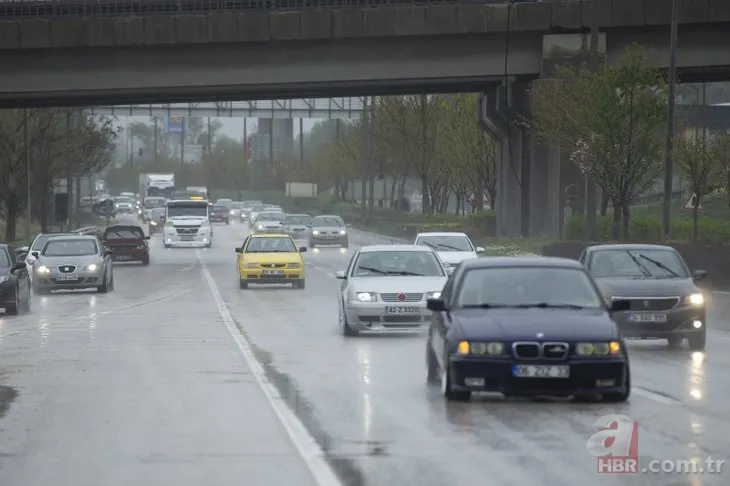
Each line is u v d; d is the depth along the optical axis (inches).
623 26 5698.8
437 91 6471.5
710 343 2522.1
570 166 6363.2
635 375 1919.3
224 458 1221.1
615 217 4995.1
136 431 1393.9
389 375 1921.8
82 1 6018.7
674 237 5349.4
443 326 1608.0
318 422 1446.9
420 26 5748.0
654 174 5014.8
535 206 6688.0
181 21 5753.0
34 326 2960.1
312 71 5866.1
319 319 3157.0
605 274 2455.7
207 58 5851.4
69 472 1155.3
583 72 5142.7
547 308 1621.6
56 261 4320.9
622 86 4798.2
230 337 2635.3
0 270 3334.2
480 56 5876.0
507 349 1518.2
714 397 1643.7
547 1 5777.6
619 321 2301.9
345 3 5974.4
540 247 5787.4
